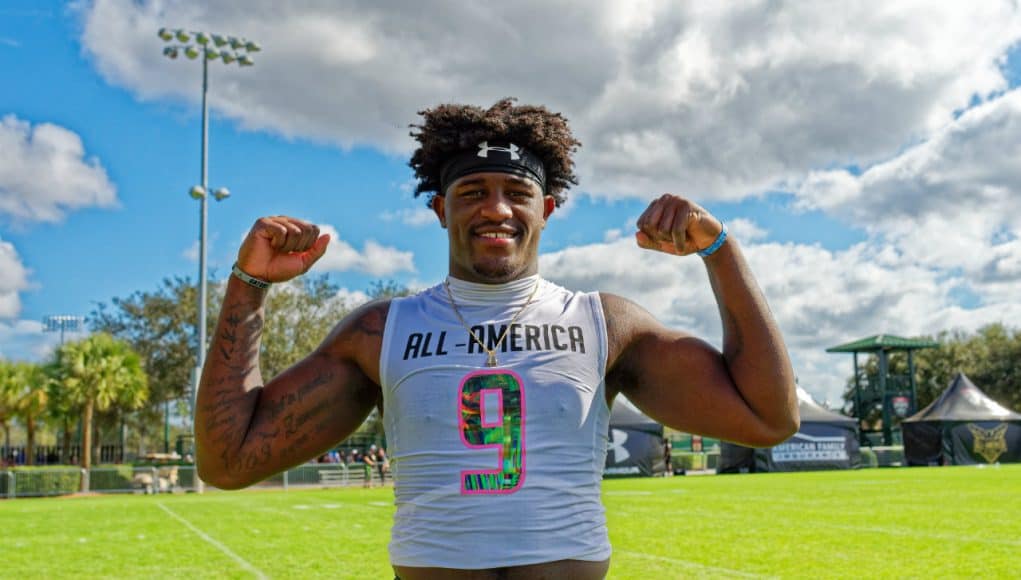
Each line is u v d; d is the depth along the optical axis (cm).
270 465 223
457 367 210
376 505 1742
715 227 213
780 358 216
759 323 216
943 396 3556
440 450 204
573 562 199
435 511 201
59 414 3562
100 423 4500
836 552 841
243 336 222
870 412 5022
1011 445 3412
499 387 206
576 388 210
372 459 3011
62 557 910
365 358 226
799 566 758
